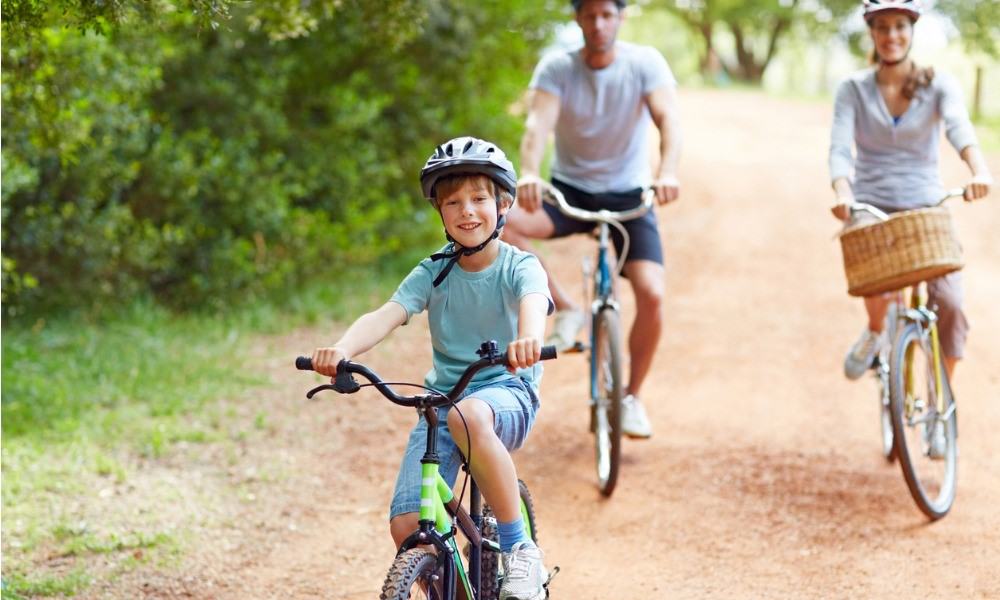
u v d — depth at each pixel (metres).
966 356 11.77
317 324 14.18
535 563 4.91
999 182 21.36
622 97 8.66
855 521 7.75
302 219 15.50
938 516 7.62
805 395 10.80
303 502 8.47
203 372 11.66
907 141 8.25
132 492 8.45
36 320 13.36
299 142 16.53
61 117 10.42
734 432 9.80
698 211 20.67
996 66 44.16
